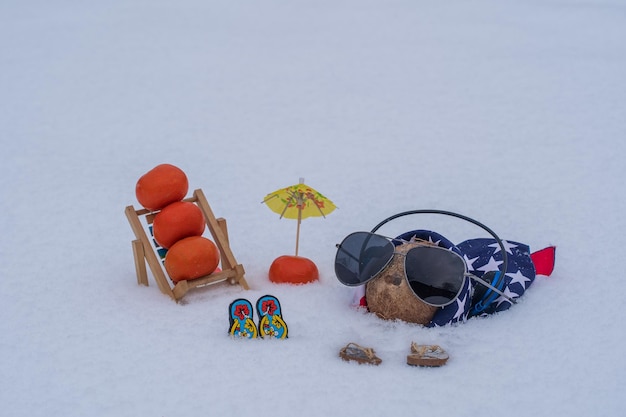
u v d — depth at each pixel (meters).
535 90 1.94
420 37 2.48
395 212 1.38
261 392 0.95
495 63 2.18
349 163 1.57
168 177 1.12
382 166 1.55
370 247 1.07
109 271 1.20
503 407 0.93
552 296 1.12
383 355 1.01
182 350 1.01
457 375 0.98
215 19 2.73
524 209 1.38
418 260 1.04
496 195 1.44
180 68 2.18
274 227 1.33
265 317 1.04
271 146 1.65
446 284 1.03
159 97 1.94
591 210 1.37
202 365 0.99
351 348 1.00
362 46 2.38
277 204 1.16
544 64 2.15
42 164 1.58
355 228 1.32
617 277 1.17
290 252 1.25
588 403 0.93
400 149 1.63
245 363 0.99
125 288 1.15
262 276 1.18
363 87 2.01
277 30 2.59
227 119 1.80
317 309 1.09
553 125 1.73
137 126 1.77
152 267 1.12
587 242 1.27
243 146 1.66
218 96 1.95
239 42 2.44
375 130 1.73
